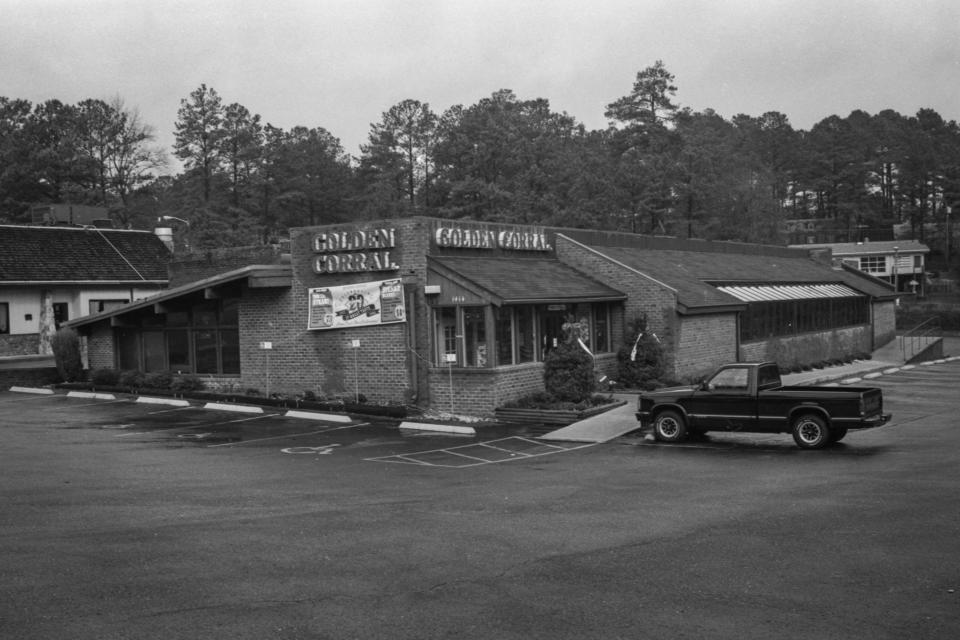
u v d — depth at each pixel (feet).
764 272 143.02
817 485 48.47
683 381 100.63
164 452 65.16
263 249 142.41
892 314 177.47
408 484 51.85
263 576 32.30
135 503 46.29
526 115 241.76
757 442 66.80
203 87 228.02
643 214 215.72
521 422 81.66
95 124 241.96
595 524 40.24
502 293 83.61
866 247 328.90
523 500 46.34
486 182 207.62
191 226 218.59
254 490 50.08
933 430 70.79
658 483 50.80
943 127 499.92
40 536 38.70
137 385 103.04
